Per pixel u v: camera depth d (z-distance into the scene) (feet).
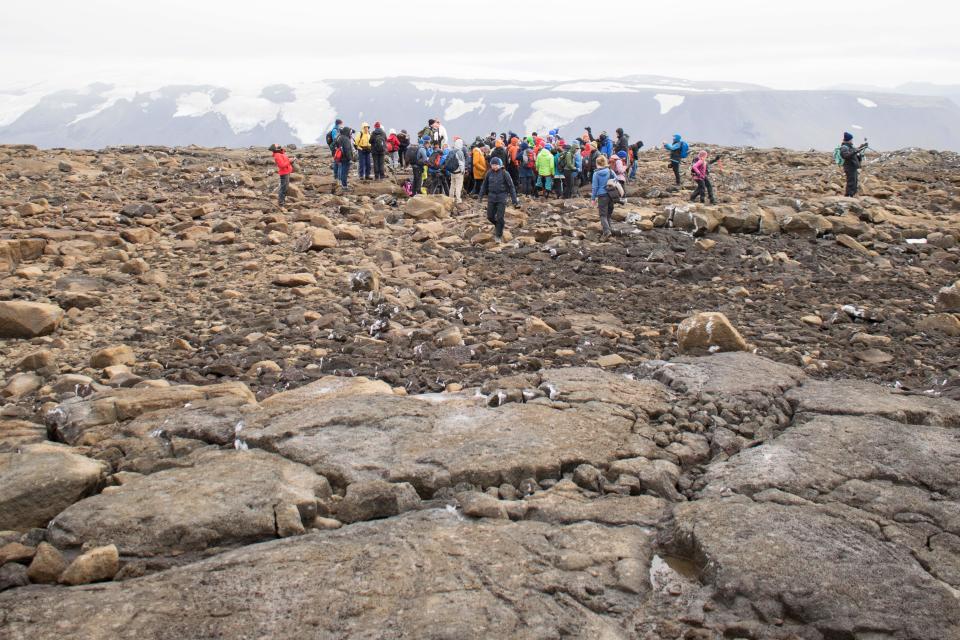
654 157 110.11
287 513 16.20
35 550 15.17
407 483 17.74
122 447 20.43
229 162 81.71
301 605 13.10
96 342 30.89
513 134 71.31
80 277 38.32
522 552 15.15
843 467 18.86
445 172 67.51
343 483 18.24
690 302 39.60
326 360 28.76
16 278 38.37
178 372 27.17
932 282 45.60
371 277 38.88
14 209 51.52
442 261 46.42
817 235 56.59
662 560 15.60
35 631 12.33
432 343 31.58
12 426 22.29
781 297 40.93
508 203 65.26
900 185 84.07
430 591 13.61
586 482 18.56
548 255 48.73
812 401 23.54
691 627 13.37
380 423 21.04
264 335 31.89
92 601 13.19
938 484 18.16
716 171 92.07
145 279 39.22
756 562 14.58
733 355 28.40
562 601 13.69
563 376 25.40
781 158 102.94
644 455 19.94
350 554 14.78
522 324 34.53
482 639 12.36
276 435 20.20
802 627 13.24
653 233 54.39
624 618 13.65
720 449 20.83
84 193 57.98
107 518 15.75
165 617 12.73
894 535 15.84
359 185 67.82
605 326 34.53
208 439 20.79
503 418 21.70
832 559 14.73
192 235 49.26
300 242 47.29
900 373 29.27
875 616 13.21
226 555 14.83
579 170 71.87
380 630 12.51
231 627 12.51
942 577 14.56
